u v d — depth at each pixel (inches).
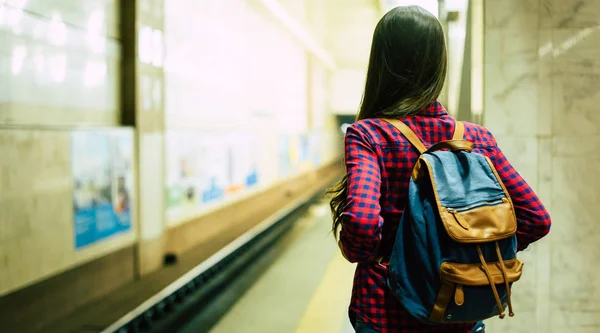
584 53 102.0
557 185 103.3
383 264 47.1
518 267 43.6
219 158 356.2
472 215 42.3
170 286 218.8
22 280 158.9
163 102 270.8
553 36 102.0
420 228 42.7
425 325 45.7
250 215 450.9
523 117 103.1
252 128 464.4
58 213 176.6
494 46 103.0
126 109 244.5
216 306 222.2
